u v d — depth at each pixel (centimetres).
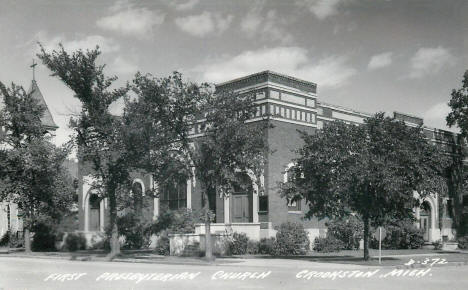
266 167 3647
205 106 2833
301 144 3878
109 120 3231
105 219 4747
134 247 4169
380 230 2528
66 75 3195
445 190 2725
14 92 4009
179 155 3050
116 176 3328
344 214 2873
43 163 3859
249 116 2895
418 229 4228
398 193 2541
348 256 3156
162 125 2941
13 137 4003
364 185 2620
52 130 5550
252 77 3834
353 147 2623
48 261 3014
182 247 3316
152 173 3198
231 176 2775
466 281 1805
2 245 5122
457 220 5412
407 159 2555
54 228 4409
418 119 5200
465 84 5131
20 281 1820
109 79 3291
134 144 3058
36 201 4131
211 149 2791
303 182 2747
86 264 2692
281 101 3794
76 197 5112
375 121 2702
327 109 4203
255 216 3681
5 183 3928
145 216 4447
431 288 1590
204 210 2900
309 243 3628
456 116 5191
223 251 3397
